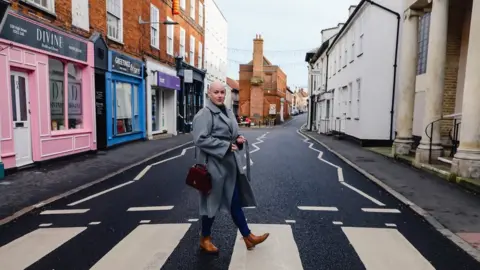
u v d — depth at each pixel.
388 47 14.55
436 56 8.64
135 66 14.57
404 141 10.88
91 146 11.21
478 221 4.78
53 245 3.89
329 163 10.23
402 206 5.58
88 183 7.02
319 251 3.73
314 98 32.12
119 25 13.30
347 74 18.45
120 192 6.41
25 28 7.87
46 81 8.76
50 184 6.84
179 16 20.66
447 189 6.66
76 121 10.63
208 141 3.42
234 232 4.31
